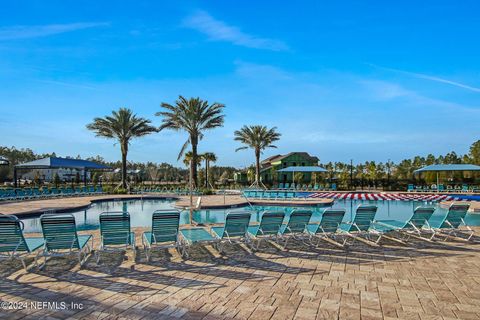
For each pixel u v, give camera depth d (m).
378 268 5.85
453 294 4.61
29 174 62.84
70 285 4.91
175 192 28.17
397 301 4.36
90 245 7.59
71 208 16.45
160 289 4.77
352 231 8.23
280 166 46.72
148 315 3.91
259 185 36.06
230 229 7.13
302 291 4.71
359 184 37.06
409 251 7.10
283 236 7.67
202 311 4.03
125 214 6.33
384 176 43.53
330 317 3.89
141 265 5.95
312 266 5.96
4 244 5.59
